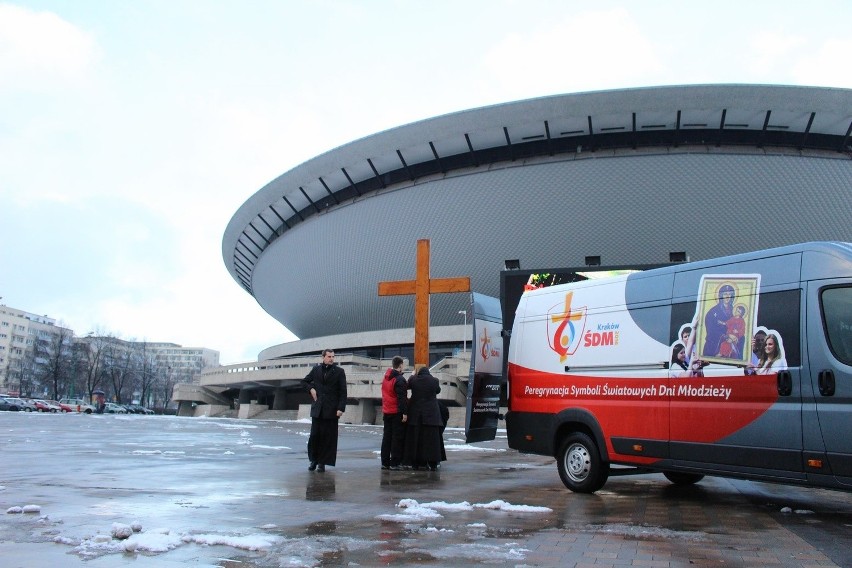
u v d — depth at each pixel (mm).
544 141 48906
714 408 7191
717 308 7410
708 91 43312
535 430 9281
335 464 10938
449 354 55812
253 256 77562
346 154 55125
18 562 4188
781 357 6691
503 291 29750
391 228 56344
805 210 45781
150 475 9125
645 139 46969
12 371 117688
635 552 4898
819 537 5699
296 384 55750
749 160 45281
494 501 7004
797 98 42688
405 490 8188
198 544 4820
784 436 6539
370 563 4375
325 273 63812
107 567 4113
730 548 5141
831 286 6438
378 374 42000
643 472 8688
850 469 6004
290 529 5473
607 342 8523
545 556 4691
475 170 51281
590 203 48406
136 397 136250
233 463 11148
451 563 4414
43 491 7359
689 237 47344
